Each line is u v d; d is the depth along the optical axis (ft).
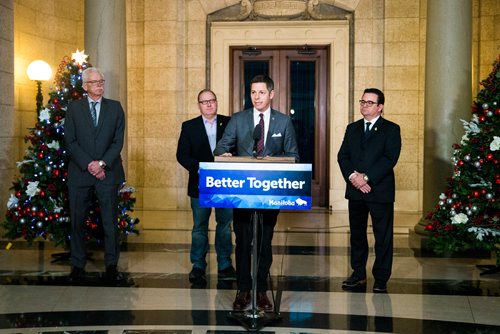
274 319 13.57
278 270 19.13
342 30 34.63
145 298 15.61
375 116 16.75
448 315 14.26
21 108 30.94
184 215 32.53
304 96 36.09
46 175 19.35
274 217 14.33
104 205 17.63
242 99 36.22
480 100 18.54
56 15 33.73
